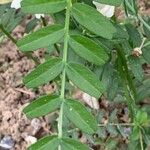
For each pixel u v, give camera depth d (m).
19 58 0.58
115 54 0.33
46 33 0.22
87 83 0.21
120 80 0.34
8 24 0.35
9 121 0.55
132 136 0.39
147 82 0.46
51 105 0.21
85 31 0.24
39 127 0.54
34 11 0.21
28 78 0.22
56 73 0.22
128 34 0.31
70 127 0.40
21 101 0.56
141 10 0.56
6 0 0.27
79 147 0.20
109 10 0.28
